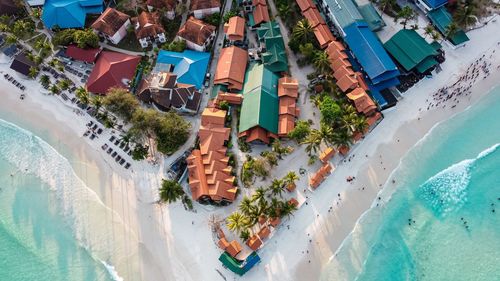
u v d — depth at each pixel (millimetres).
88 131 103938
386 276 87062
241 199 93875
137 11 115375
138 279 88750
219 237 90250
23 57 110375
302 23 104625
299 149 98000
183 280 88250
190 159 95000
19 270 91688
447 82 104375
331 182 94875
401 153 97625
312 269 87812
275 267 88188
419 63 102625
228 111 100625
